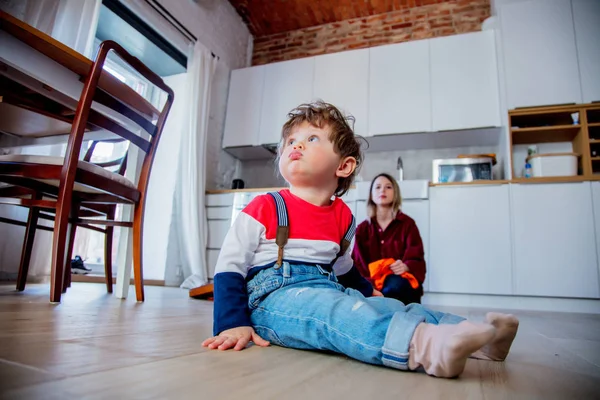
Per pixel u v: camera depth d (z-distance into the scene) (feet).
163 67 11.99
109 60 10.70
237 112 13.25
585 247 8.80
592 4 10.03
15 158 4.29
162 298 6.05
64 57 4.09
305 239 2.53
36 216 5.44
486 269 9.21
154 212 11.24
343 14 13.99
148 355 1.84
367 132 11.46
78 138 4.23
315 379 1.58
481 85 10.74
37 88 4.44
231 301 2.32
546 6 10.27
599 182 8.95
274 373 1.63
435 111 10.98
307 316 2.14
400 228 6.88
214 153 12.85
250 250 2.49
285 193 2.71
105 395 1.18
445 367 1.66
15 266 6.91
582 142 9.59
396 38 13.37
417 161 12.10
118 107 4.71
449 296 9.42
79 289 6.39
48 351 1.77
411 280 5.92
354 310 2.00
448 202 9.73
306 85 12.55
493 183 9.53
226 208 11.48
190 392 1.28
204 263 10.89
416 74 11.39
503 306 9.12
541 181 9.25
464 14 12.78
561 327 4.94
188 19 11.78
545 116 10.09
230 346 2.12
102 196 5.45
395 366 1.79
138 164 6.28
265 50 15.14
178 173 11.16
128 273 5.49
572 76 9.78
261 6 13.98
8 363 1.49
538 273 8.93
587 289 8.64
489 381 1.74
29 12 6.76
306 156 2.68
